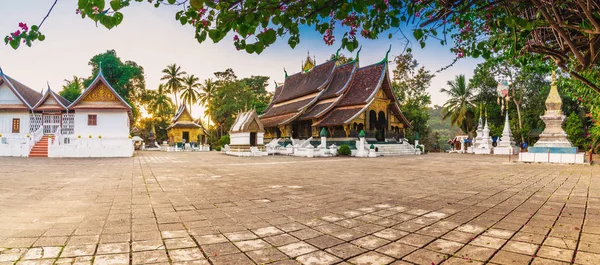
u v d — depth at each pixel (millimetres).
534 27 2602
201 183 7910
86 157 19922
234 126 25141
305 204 5301
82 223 4062
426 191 6641
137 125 53562
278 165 14055
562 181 8250
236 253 3012
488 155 25422
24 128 24297
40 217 4371
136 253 3004
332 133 26312
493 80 34781
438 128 75812
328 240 3402
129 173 10312
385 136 27750
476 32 3461
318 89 29000
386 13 2586
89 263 2758
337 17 2414
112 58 36969
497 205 5172
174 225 3984
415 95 37281
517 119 34125
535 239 3363
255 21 2301
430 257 2885
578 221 4094
